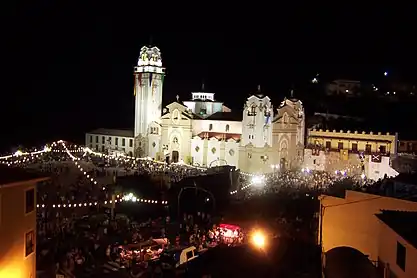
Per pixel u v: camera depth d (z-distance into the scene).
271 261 29.36
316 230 45.22
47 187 69.12
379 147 106.19
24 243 28.95
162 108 130.25
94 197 62.06
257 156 104.75
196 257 31.05
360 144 108.75
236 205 65.62
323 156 110.81
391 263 26.75
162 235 46.22
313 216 54.00
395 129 122.50
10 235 27.39
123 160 112.12
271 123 105.88
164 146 120.44
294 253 34.12
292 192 73.75
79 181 75.75
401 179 37.91
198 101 127.94
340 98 149.12
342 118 132.75
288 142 112.50
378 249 30.58
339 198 34.06
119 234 46.44
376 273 27.77
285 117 111.06
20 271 28.53
